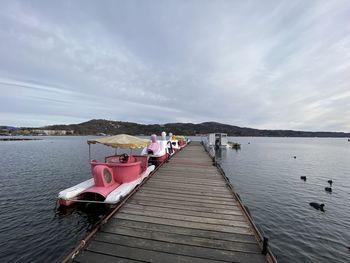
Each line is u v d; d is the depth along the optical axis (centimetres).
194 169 1177
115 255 368
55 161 2441
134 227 468
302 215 1018
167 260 357
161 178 949
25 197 1105
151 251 382
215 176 999
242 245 407
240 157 3391
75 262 348
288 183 1683
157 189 771
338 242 774
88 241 404
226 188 793
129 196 662
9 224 788
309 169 2370
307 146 7431
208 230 463
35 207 958
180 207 595
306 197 1316
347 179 1864
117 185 909
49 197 1107
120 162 1012
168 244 405
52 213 888
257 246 405
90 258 358
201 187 804
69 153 3403
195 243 410
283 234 823
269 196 1319
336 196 1349
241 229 470
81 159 2631
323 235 823
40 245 653
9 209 934
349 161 3127
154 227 471
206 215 543
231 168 2341
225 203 634
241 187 1530
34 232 732
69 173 1742
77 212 894
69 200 848
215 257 368
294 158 3466
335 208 1123
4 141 7600
